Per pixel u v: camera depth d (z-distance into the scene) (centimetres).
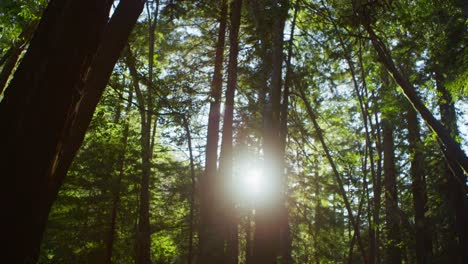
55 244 1136
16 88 276
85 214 1198
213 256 1098
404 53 1220
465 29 976
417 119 1841
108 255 1216
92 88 345
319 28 1257
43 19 298
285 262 1292
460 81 926
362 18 831
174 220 1448
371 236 1227
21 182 262
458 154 797
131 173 1269
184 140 1334
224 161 1227
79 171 1216
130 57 770
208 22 1520
